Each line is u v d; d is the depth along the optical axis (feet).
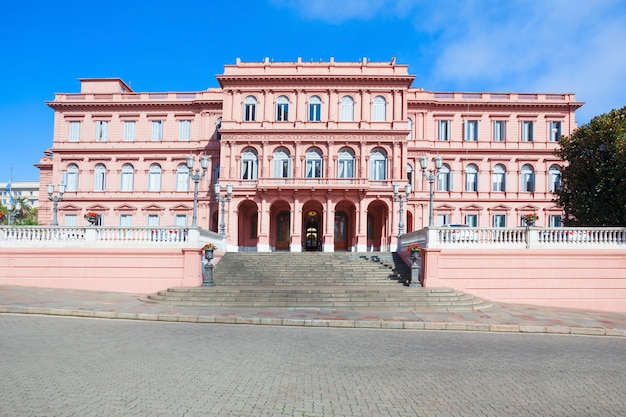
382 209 135.44
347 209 140.97
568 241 72.02
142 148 148.77
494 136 148.97
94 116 150.92
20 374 25.66
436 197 146.72
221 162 134.00
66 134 150.61
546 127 148.25
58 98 151.94
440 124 150.41
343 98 136.46
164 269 73.20
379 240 139.85
